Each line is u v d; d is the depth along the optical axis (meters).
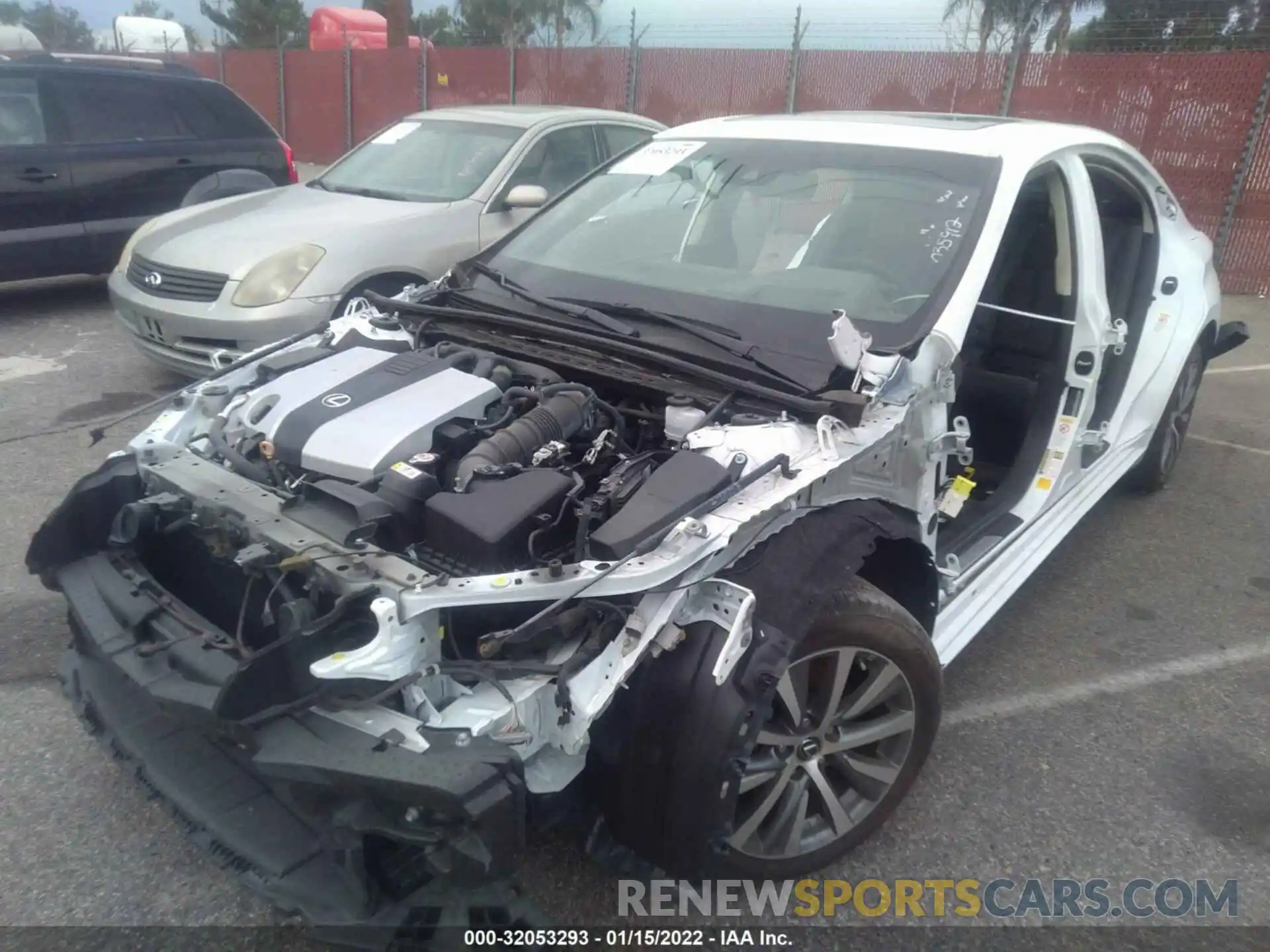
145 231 6.32
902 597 2.85
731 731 2.10
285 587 2.22
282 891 2.03
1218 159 10.48
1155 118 10.79
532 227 3.84
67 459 5.18
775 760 2.45
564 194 3.99
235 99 8.97
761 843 2.50
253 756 1.97
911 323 2.84
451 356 2.93
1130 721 3.40
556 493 2.29
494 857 1.83
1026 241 3.85
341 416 2.60
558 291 3.35
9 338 7.45
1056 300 3.73
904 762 2.68
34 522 4.47
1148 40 11.24
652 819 2.19
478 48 15.80
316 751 1.91
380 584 2.04
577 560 2.19
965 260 2.99
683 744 2.12
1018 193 3.19
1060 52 11.38
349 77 17.62
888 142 3.46
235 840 2.14
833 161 3.46
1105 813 2.96
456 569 2.18
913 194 3.23
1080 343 3.67
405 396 2.68
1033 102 11.57
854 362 2.56
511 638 2.01
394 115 17.20
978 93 11.85
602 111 7.54
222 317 5.44
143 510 2.57
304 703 2.01
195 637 2.28
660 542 2.09
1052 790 3.05
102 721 2.52
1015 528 3.55
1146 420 4.68
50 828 2.75
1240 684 3.63
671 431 2.61
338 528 2.23
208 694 2.07
